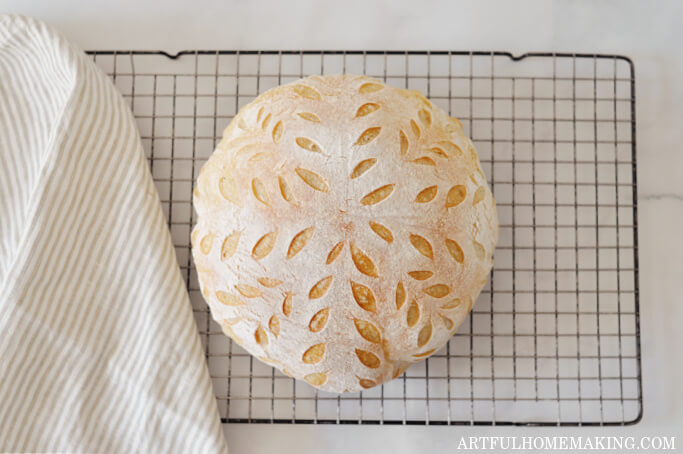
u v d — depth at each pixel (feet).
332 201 1.89
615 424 2.09
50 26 2.06
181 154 2.16
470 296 1.95
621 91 2.17
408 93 2.00
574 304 2.14
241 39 2.17
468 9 2.17
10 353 1.97
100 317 2.02
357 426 2.13
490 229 1.97
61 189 2.00
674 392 2.14
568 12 2.17
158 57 2.16
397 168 1.90
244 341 1.95
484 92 2.16
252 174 1.91
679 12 2.17
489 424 2.10
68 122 2.01
